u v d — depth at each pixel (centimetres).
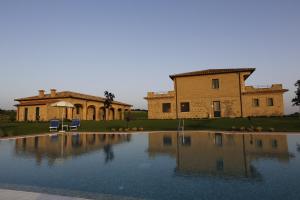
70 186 499
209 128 2138
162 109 3416
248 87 3114
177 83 3372
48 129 2275
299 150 935
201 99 3228
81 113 3856
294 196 422
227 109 3097
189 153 902
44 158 832
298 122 2145
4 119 4000
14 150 1026
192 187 482
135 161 763
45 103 3541
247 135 1560
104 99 4522
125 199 416
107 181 535
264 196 424
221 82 3158
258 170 615
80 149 1047
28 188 482
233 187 478
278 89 2922
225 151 936
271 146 1058
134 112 5881
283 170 612
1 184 514
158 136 1641
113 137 1617
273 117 2683
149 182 523
